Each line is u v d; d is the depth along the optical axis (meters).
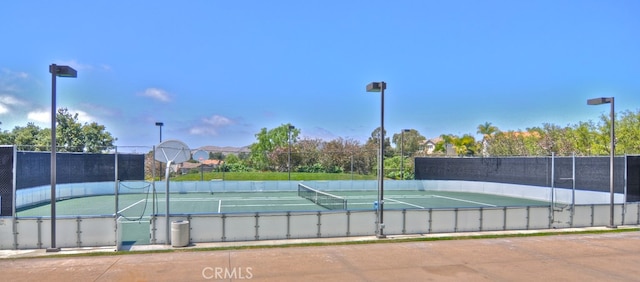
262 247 14.41
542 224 18.59
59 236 14.36
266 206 29.78
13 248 14.23
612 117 19.00
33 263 12.27
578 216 19.14
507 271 11.52
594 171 30.38
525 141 56.38
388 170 55.75
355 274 11.17
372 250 13.96
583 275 11.16
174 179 46.03
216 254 13.31
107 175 38.09
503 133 64.50
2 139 48.56
